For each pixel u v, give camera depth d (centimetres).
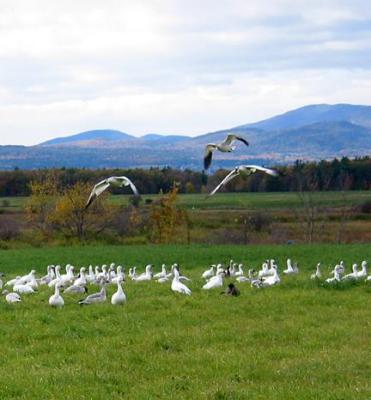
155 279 3700
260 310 2341
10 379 1525
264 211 8919
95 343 1873
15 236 8181
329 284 2850
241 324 2108
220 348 1814
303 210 8700
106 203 8469
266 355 1734
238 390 1420
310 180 9856
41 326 2095
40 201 8469
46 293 2956
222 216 8944
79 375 1550
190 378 1532
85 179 10425
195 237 8088
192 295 2719
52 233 8425
